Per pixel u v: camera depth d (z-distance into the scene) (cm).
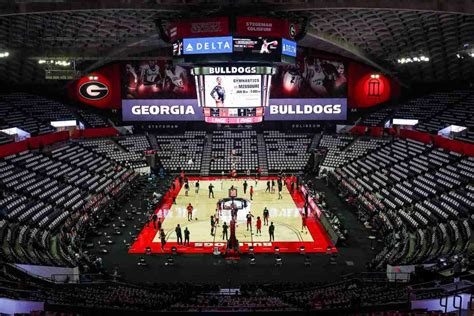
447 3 2861
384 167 4016
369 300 1606
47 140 4272
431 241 2395
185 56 2962
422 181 3359
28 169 3459
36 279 1842
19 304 1391
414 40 4166
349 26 3912
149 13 3353
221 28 2862
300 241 2859
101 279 2180
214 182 4503
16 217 2619
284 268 2452
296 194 4034
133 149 4919
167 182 4422
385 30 4028
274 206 3641
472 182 2958
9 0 2792
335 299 1675
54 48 4181
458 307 1232
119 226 3122
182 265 2497
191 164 4866
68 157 4100
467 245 2131
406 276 2031
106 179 3953
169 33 3195
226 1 2902
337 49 4897
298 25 3303
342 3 2911
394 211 3048
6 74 4666
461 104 4559
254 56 2895
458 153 3597
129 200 3778
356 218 3288
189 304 1656
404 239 2578
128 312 1428
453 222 2527
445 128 4138
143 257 2605
